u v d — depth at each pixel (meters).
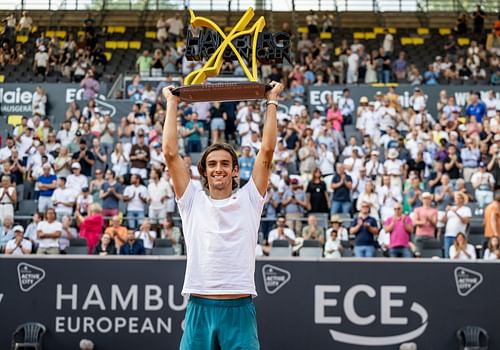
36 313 11.60
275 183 16.69
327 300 11.55
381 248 15.03
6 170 17.70
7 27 28.92
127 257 11.69
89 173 18.23
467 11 34.31
